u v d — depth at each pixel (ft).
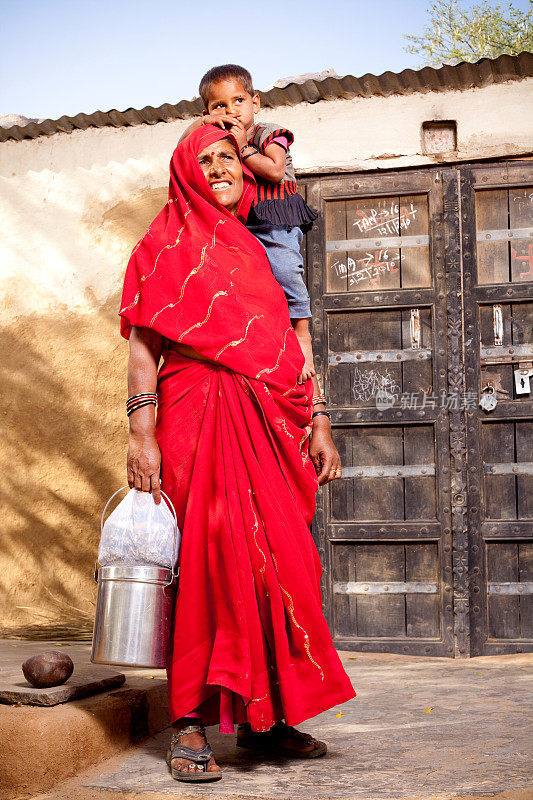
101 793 7.68
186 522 8.25
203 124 9.98
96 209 20.39
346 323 18.78
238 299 8.64
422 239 18.63
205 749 8.09
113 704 9.29
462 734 9.59
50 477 19.81
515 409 17.90
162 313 8.64
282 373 8.65
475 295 18.22
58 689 9.21
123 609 8.09
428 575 17.89
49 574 19.56
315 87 18.92
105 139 20.49
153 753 9.18
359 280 18.79
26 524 19.79
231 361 8.45
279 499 8.33
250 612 8.00
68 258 20.40
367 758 8.63
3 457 20.08
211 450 8.42
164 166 20.15
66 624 19.07
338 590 18.17
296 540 8.33
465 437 17.97
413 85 18.71
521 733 9.57
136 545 8.13
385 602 17.97
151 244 8.95
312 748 8.74
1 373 20.38
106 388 19.85
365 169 18.88
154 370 8.88
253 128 10.65
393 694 12.37
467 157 18.49
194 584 8.14
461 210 18.48
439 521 17.85
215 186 9.19
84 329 20.13
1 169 21.01
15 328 20.44
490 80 18.49
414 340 18.44
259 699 7.90
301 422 8.91
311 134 19.19
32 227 20.67
